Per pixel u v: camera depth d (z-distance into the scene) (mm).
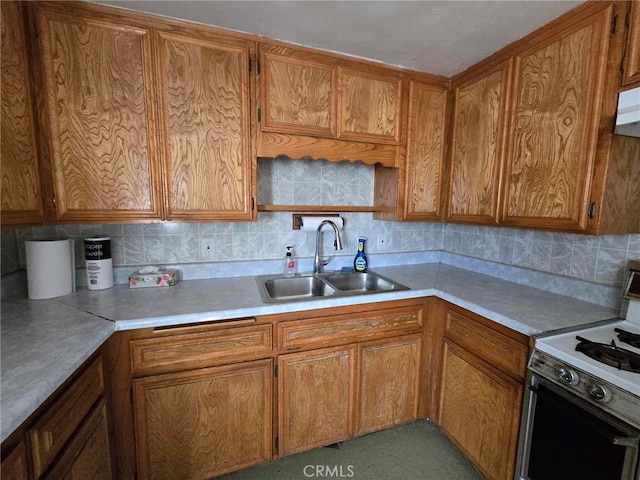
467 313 1513
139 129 1349
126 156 1346
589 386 926
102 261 1545
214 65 1419
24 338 1004
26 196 1146
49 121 1229
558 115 1279
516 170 1478
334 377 1558
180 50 1364
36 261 1368
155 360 1245
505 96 1521
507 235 1889
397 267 2229
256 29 1415
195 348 1295
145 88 1337
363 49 1582
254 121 1509
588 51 1161
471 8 1229
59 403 858
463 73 1793
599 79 1132
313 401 1529
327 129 1643
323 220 1904
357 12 1272
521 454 1206
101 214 1338
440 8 1236
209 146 1452
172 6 1249
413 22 1336
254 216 1566
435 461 1589
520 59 1444
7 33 1058
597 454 916
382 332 1637
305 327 1472
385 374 1674
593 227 1170
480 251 2080
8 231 1413
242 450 1419
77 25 1232
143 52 1319
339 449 1658
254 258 1929
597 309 1376
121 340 1190
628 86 1056
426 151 1898
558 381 1027
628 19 1048
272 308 1379
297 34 1451
